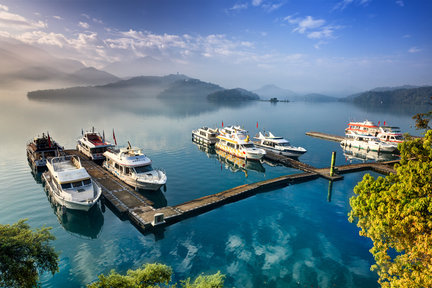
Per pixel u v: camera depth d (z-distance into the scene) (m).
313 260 20.98
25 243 11.44
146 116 131.12
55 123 96.69
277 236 24.47
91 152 46.75
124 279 12.11
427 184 12.23
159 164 47.28
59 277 18.47
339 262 20.75
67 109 163.38
